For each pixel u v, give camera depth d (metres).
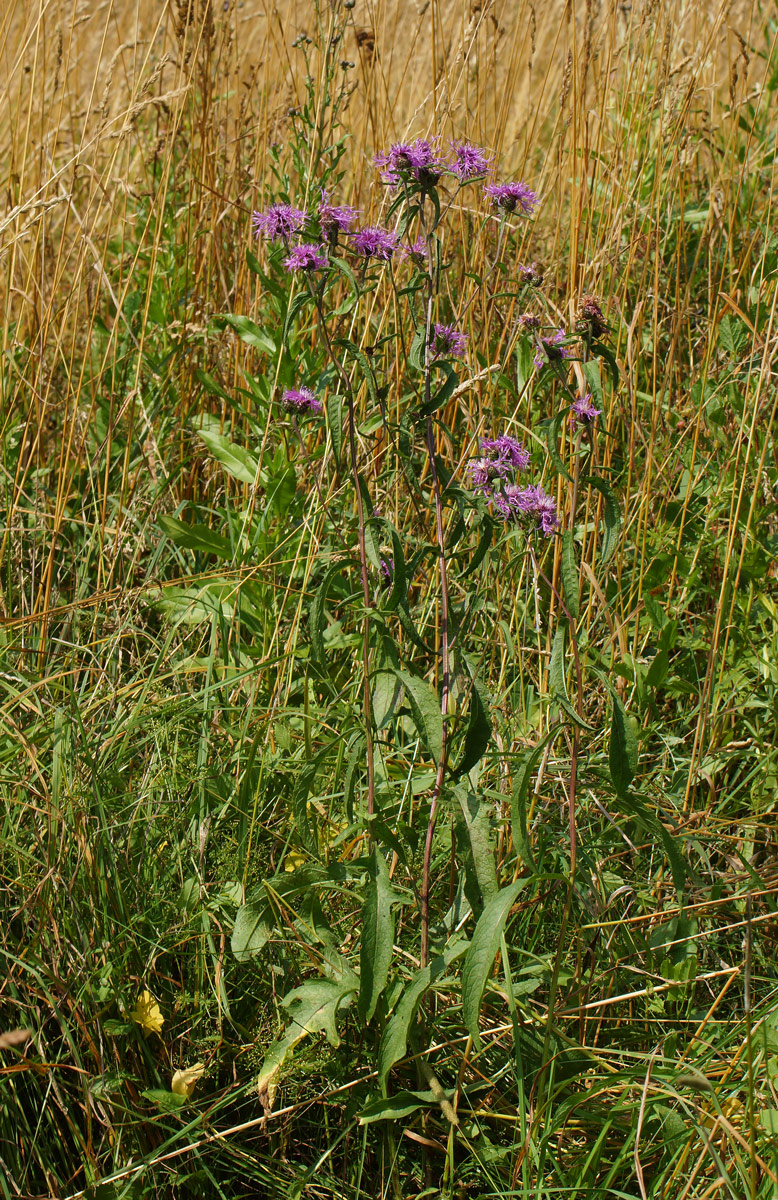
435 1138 1.68
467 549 1.90
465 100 3.02
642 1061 1.77
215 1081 1.74
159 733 2.06
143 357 3.11
